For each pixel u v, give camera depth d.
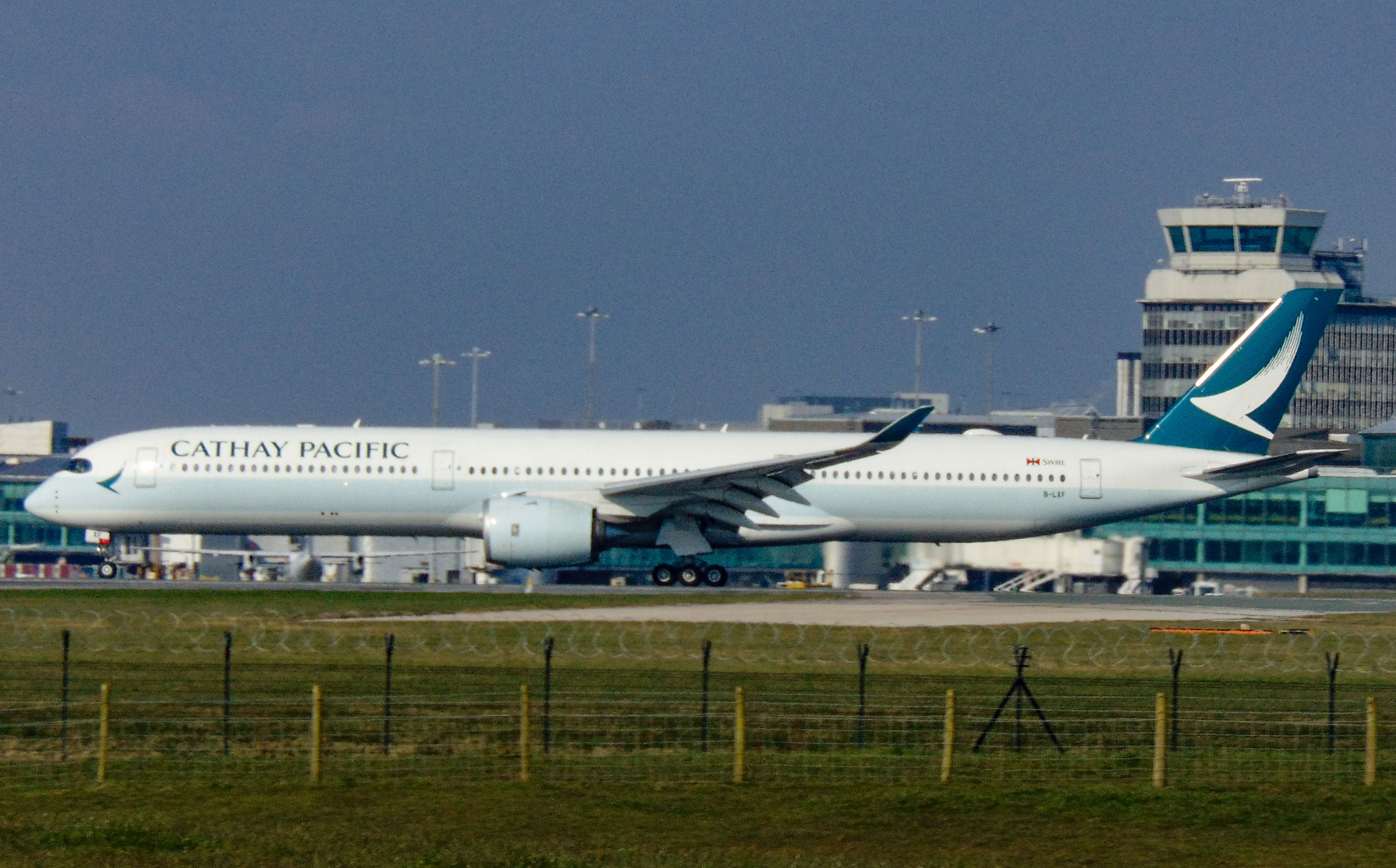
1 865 82.12
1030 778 109.19
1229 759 115.12
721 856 88.62
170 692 132.12
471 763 110.06
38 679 137.75
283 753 112.06
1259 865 90.12
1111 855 91.69
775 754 113.94
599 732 119.12
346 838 90.12
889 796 103.25
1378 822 99.19
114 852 85.38
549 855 87.19
